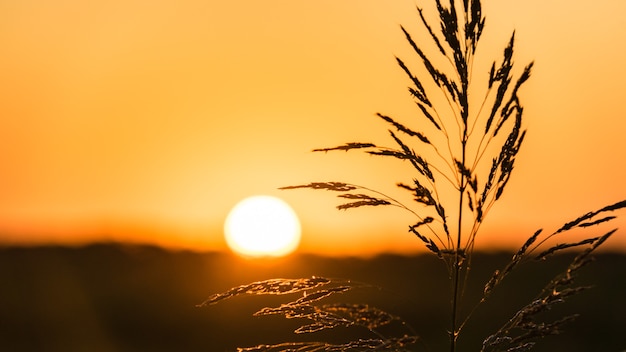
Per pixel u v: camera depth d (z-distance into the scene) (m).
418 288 23.84
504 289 19.92
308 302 2.73
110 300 25.67
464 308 18.30
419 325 16.00
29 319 22.67
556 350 12.63
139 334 19.56
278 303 21.31
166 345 17.73
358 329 13.22
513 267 2.64
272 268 31.48
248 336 17.11
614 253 21.52
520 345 2.67
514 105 2.65
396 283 25.20
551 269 20.92
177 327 19.66
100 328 20.77
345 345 2.69
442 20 2.65
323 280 2.72
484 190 2.62
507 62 2.65
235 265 33.50
